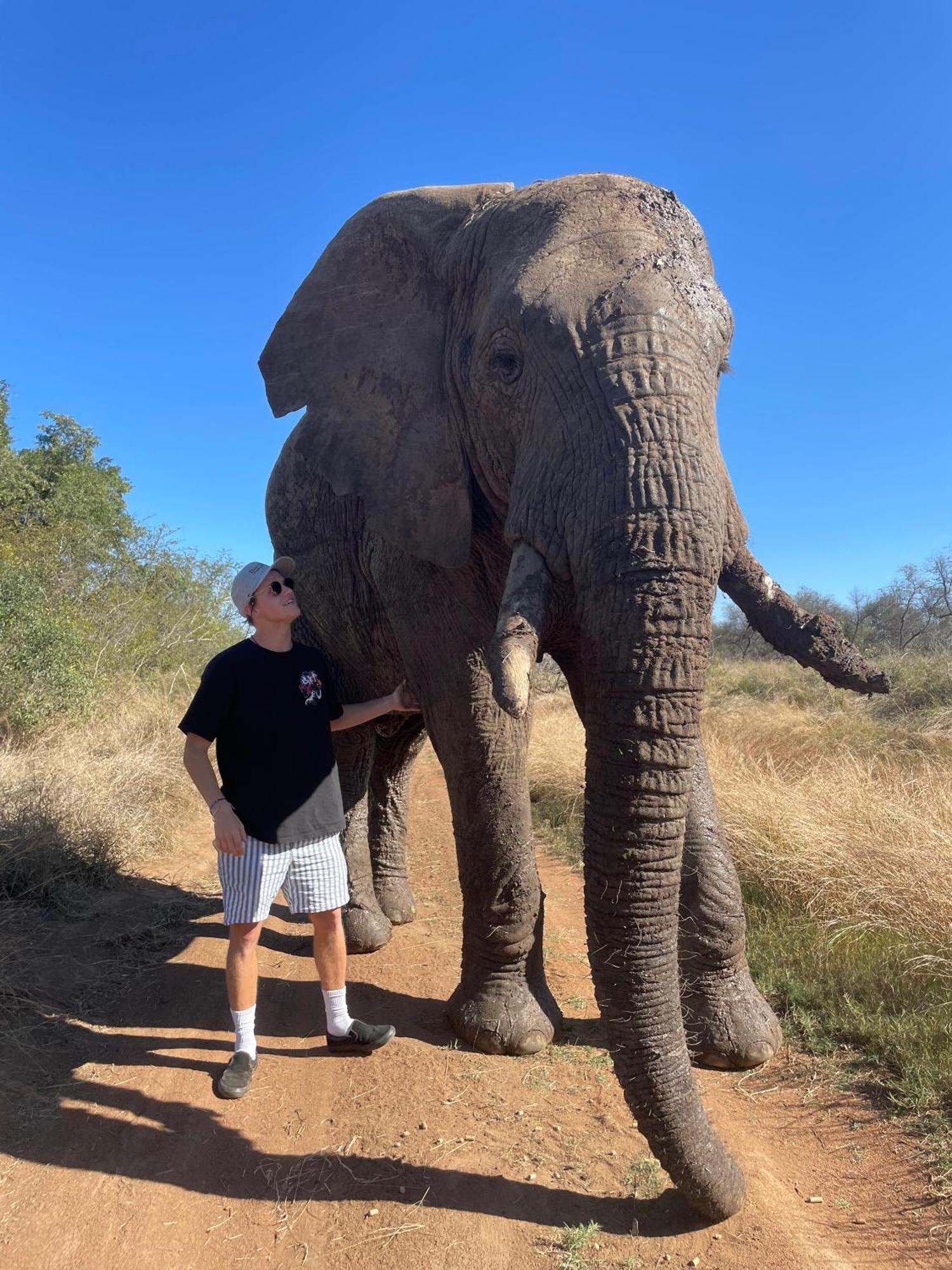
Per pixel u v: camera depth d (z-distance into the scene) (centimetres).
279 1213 287
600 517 258
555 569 269
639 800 249
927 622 2936
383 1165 309
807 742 1007
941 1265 257
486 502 359
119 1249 271
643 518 252
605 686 254
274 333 405
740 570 347
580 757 988
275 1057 396
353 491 367
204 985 471
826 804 636
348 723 407
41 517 1969
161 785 839
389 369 372
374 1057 389
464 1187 294
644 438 260
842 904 511
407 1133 328
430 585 389
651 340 273
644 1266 256
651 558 249
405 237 387
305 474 539
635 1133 323
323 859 377
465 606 381
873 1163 308
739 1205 268
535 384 289
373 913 536
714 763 826
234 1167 313
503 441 316
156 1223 283
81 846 620
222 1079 358
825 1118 338
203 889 648
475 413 334
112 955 499
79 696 1034
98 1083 365
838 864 541
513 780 382
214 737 366
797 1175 304
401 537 357
